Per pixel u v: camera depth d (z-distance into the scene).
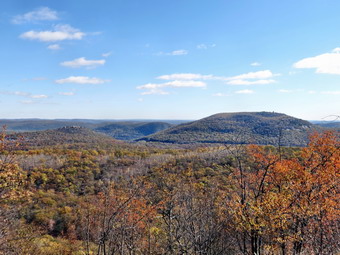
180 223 9.94
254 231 10.03
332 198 12.02
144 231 11.85
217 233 9.55
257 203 10.18
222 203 11.01
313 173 13.40
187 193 12.24
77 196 36.75
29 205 29.27
